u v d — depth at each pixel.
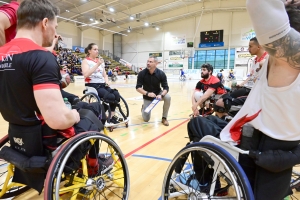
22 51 0.94
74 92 7.65
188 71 18.64
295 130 0.84
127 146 2.41
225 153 0.96
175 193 1.26
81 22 17.36
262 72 0.94
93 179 1.24
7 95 0.95
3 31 1.30
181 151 1.16
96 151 1.39
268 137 0.89
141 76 3.45
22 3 1.02
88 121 1.26
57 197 0.94
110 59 20.59
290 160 0.86
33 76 0.91
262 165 0.87
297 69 0.78
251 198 0.84
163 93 3.26
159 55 20.48
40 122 1.00
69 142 1.02
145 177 1.71
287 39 0.74
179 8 16.78
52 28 1.08
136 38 21.66
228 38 17.09
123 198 1.32
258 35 0.79
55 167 0.95
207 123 1.25
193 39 18.41
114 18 16.64
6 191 1.29
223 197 1.08
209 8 15.95
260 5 0.74
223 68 17.70
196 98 2.93
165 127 3.22
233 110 1.57
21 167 0.98
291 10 0.82
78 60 16.72
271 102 0.85
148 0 14.60
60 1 13.58
